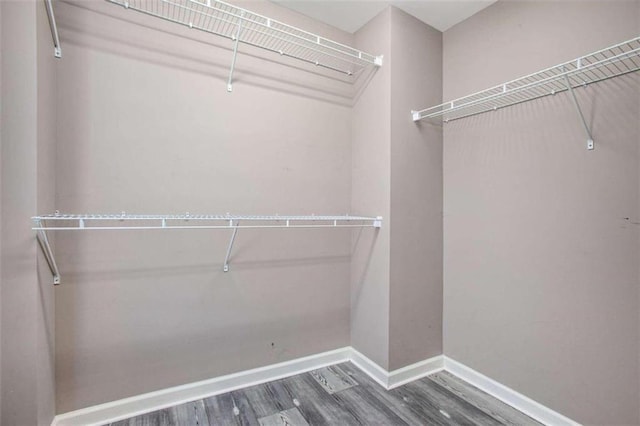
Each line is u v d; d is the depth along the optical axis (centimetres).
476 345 199
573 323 155
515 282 179
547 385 164
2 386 119
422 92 213
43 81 129
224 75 185
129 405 162
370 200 213
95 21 153
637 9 136
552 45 164
